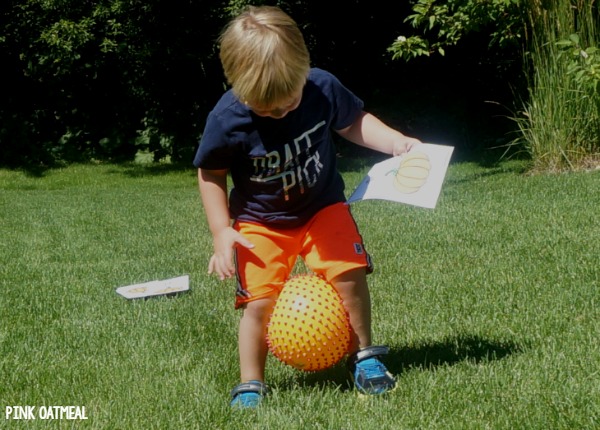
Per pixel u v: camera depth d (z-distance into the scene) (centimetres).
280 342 312
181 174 1459
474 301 451
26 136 1641
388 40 1455
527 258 543
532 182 874
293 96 287
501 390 311
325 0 1448
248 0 1435
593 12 964
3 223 891
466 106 1438
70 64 1519
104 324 452
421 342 387
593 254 534
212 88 1605
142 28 1530
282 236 324
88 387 348
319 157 321
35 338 428
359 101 334
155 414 311
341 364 362
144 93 1602
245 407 311
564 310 420
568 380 314
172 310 478
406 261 565
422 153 325
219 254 312
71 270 621
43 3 1523
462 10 1070
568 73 920
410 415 292
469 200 796
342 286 320
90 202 1076
